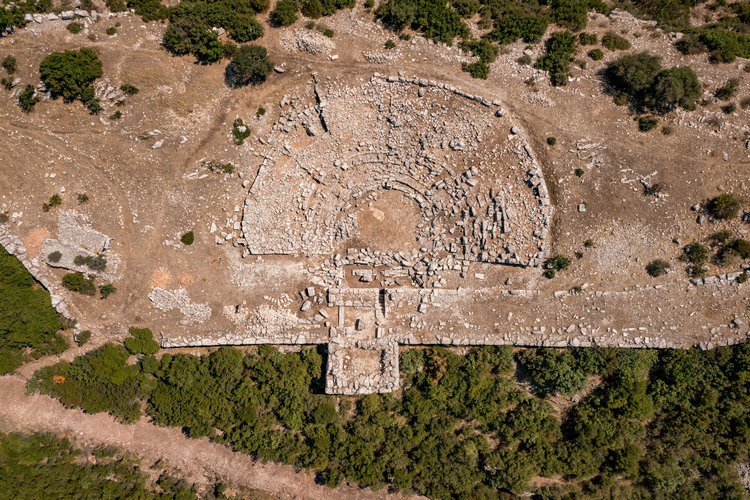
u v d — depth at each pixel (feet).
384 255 99.81
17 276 93.71
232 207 98.02
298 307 98.84
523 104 93.97
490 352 95.71
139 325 98.22
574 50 94.53
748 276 88.99
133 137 94.68
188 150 96.43
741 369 88.58
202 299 97.91
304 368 97.66
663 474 97.25
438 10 93.66
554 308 94.63
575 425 97.25
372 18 95.91
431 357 96.63
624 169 92.84
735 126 90.74
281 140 97.55
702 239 91.04
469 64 94.22
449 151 96.99
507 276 96.27
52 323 96.94
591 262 93.71
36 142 93.50
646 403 91.76
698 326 91.09
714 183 90.79
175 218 97.19
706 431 94.32
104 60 91.71
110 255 96.43
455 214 98.22
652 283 92.38
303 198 99.30
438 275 98.17
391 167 99.14
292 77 95.76
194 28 89.10
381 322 97.40
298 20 94.84
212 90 95.14
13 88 91.30
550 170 94.22
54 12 89.97
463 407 98.48
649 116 92.53
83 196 94.63
